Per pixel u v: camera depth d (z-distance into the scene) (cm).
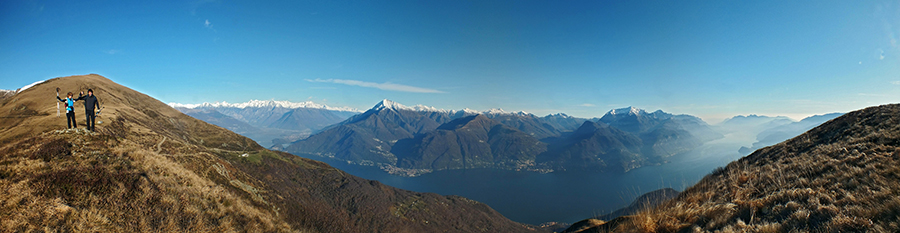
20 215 1110
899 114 1700
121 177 1563
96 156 1752
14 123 5662
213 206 1812
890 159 1012
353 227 8575
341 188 12275
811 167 1261
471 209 16262
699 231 895
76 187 1354
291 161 13162
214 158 5853
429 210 13900
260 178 8912
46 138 1839
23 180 1317
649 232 1014
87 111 2252
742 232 819
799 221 782
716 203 1110
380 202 12581
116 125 5597
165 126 9612
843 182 963
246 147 11769
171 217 1412
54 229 1102
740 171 1673
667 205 1241
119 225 1234
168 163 2241
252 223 1902
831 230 707
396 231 10050
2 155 1560
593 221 2745
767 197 1009
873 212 711
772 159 1945
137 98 12144
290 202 6303
